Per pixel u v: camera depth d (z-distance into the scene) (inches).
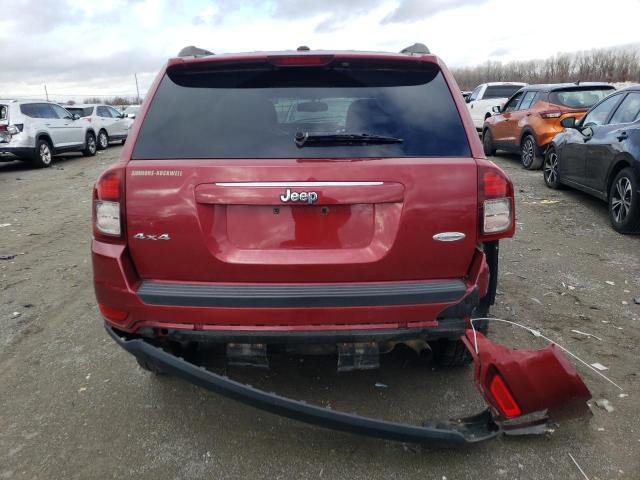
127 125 839.7
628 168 249.9
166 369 101.2
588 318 164.4
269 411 97.2
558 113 423.5
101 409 122.5
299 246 99.8
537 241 247.0
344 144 101.3
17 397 127.8
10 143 539.5
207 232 99.3
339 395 126.1
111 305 103.5
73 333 161.3
